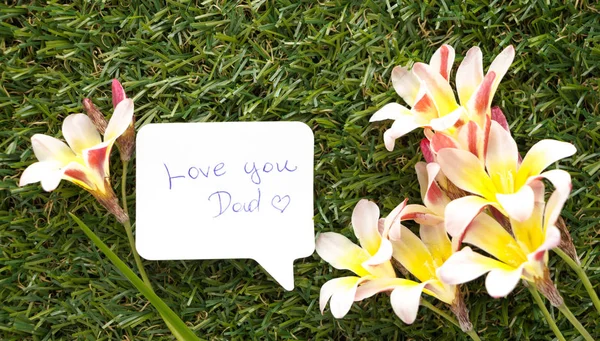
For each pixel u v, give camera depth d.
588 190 0.58
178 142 0.58
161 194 0.58
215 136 0.58
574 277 0.58
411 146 0.58
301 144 0.58
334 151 0.58
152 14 0.60
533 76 0.58
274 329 0.59
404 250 0.56
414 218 0.55
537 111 0.58
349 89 0.59
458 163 0.54
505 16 0.58
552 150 0.53
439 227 0.56
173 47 0.59
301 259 0.59
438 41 0.59
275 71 0.59
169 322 0.57
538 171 0.53
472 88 0.55
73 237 0.59
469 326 0.55
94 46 0.60
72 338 0.60
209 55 0.59
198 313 0.59
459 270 0.52
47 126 0.60
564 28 0.58
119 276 0.59
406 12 0.58
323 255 0.57
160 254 0.58
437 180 0.56
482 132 0.54
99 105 0.59
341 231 0.58
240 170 0.58
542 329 0.58
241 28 0.59
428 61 0.58
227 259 0.59
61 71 0.60
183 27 0.59
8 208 0.60
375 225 0.56
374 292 0.55
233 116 0.59
